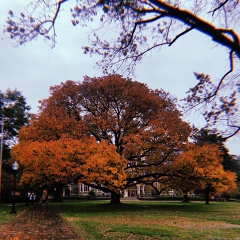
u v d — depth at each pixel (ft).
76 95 100.83
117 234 39.14
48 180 95.14
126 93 95.50
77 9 24.07
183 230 44.29
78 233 40.47
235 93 25.93
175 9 21.15
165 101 104.63
